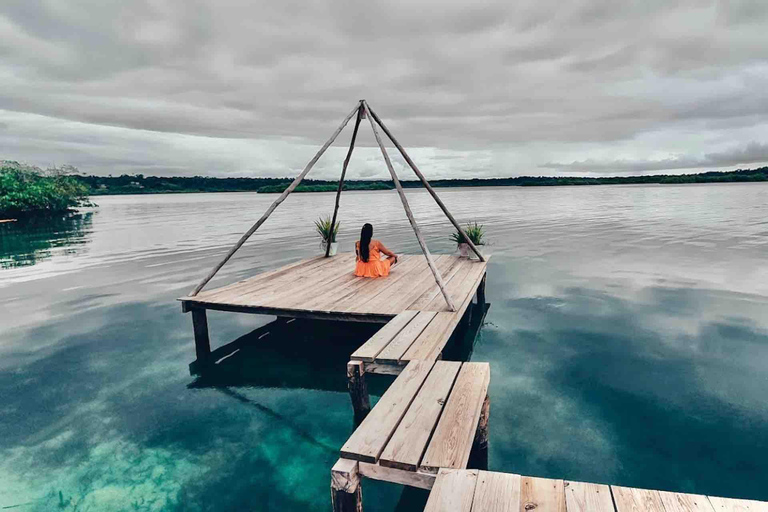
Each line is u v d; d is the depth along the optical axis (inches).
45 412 231.9
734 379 251.4
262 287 340.5
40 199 1696.6
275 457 193.0
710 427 204.2
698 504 104.6
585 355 292.0
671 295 428.1
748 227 942.4
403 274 382.3
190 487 172.9
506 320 370.3
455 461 122.6
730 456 182.7
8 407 237.6
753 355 283.4
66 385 263.4
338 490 125.3
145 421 224.1
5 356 307.4
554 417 216.2
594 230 964.6
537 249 719.7
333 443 203.9
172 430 215.5
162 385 265.1
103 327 367.9
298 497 166.7
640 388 243.9
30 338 341.4
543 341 319.6
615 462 180.2
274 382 269.9
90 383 266.4
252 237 951.0
